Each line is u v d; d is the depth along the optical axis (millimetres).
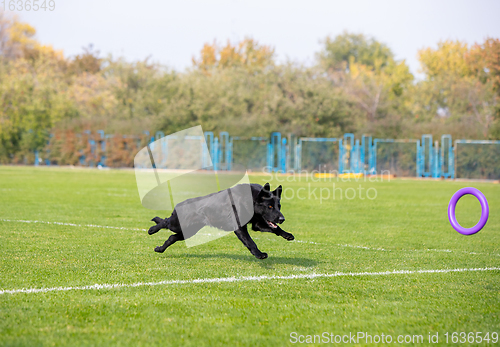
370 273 7438
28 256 8250
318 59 87250
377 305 5785
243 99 49594
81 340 4547
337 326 5055
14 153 50156
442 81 58094
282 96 49094
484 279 7137
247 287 6492
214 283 6688
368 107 58156
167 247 8852
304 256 8781
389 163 41156
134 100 56906
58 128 48906
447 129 44031
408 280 7008
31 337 4594
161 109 51969
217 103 48438
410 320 5281
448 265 8133
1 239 9828
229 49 70438
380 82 62781
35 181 27094
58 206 15945
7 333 4688
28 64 62344
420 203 19281
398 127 48156
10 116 49438
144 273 7195
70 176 32438
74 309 5426
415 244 10281
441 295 6246
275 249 9477
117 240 10047
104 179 29906
